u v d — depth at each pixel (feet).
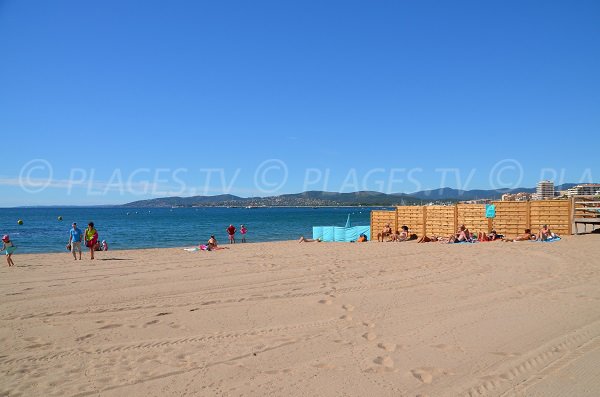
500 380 16.69
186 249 81.00
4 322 26.08
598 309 26.63
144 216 384.06
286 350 20.47
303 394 15.79
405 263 49.34
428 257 54.90
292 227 197.98
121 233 160.25
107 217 359.66
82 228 180.04
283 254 63.31
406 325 24.29
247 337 22.54
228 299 31.60
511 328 23.21
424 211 91.81
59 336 23.17
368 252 63.52
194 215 413.80
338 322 25.11
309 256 59.21
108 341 22.22
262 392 16.01
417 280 37.93
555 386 16.02
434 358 19.12
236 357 19.62
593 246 59.16
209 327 24.47
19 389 16.47
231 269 47.01
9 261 57.62
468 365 18.25
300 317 26.32
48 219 316.60
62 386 16.72
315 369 18.11
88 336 23.11
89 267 52.01
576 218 78.38
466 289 33.58
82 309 29.09
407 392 15.84
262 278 40.57
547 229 72.54
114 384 16.87
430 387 16.22
